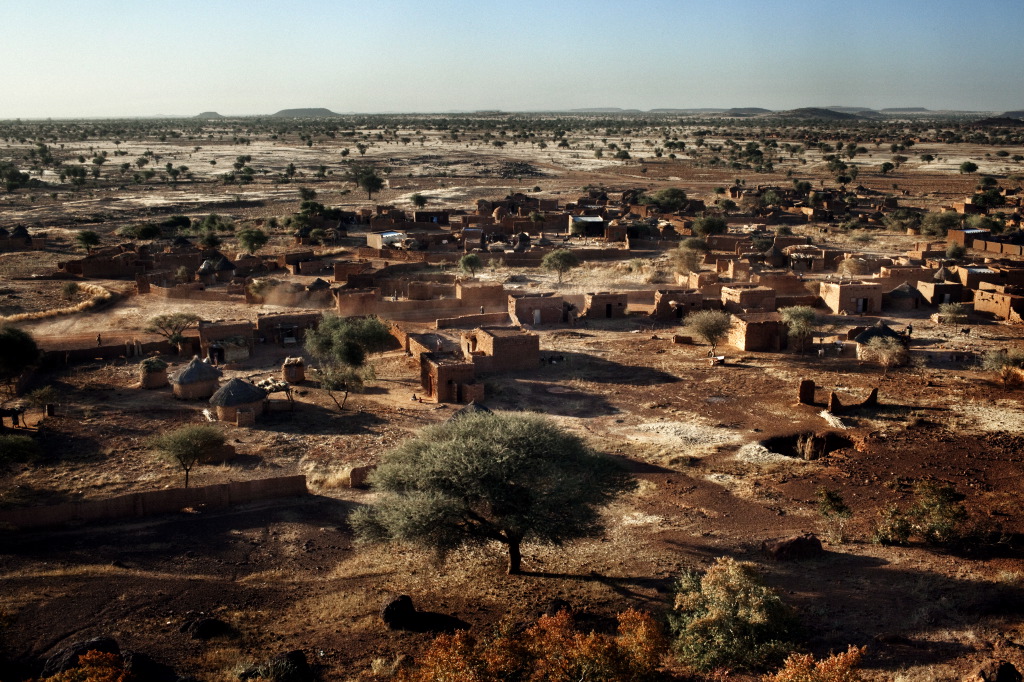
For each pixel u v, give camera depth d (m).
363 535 28.48
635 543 30.97
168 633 23.80
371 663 22.08
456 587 27.66
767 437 44.47
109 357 61.31
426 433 31.88
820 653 21.59
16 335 52.09
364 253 106.94
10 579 26.98
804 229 130.62
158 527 32.91
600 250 106.56
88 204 161.12
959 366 58.03
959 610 24.23
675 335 66.19
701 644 21.67
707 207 154.75
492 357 57.75
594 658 19.34
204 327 61.78
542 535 27.17
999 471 38.78
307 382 56.38
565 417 48.59
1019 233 109.38
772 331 63.44
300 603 26.31
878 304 75.62
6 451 38.44
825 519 33.12
